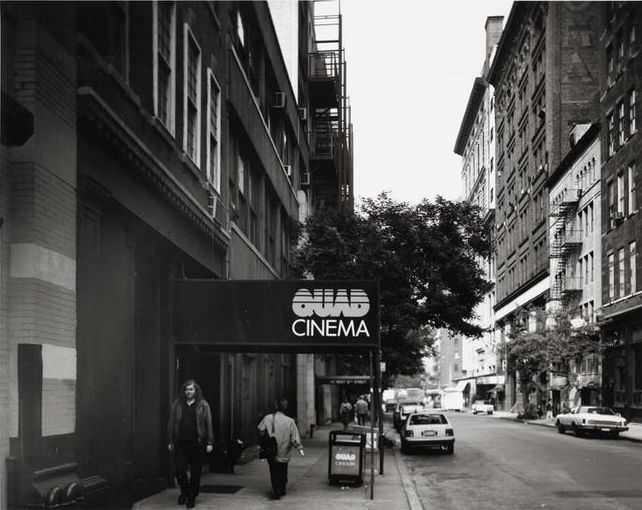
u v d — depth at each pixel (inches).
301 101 1621.6
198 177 626.8
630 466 840.9
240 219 880.9
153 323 550.3
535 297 2787.9
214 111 721.6
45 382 329.4
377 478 708.7
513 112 3403.1
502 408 3563.0
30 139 325.4
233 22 834.2
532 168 2933.1
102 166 420.2
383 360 1237.7
